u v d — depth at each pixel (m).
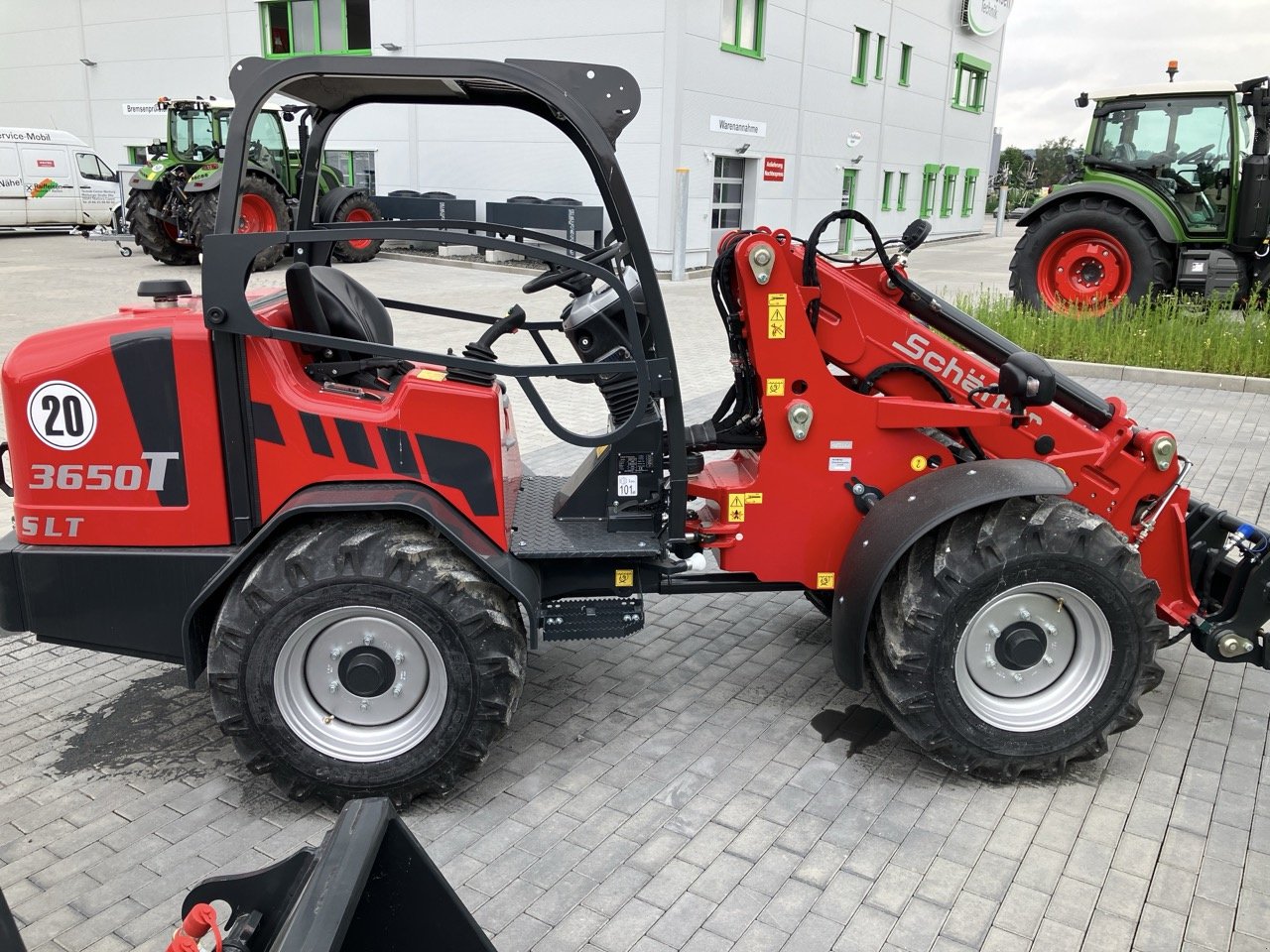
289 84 3.19
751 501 3.47
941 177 28.61
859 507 3.48
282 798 3.20
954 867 2.86
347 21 20.80
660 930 2.61
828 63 21.73
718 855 2.91
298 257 3.84
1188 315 9.65
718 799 3.17
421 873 1.73
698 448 3.53
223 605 2.97
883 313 3.44
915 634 3.10
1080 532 3.09
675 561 3.42
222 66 23.36
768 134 20.17
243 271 2.83
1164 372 9.11
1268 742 3.51
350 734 3.09
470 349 3.16
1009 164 47.28
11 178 20.83
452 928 1.77
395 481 3.09
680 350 10.50
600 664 4.07
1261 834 3.00
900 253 3.53
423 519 3.10
